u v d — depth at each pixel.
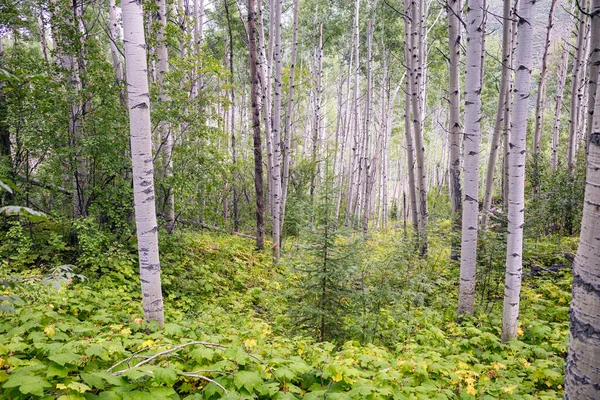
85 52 7.26
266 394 2.82
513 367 3.90
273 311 6.45
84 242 6.31
